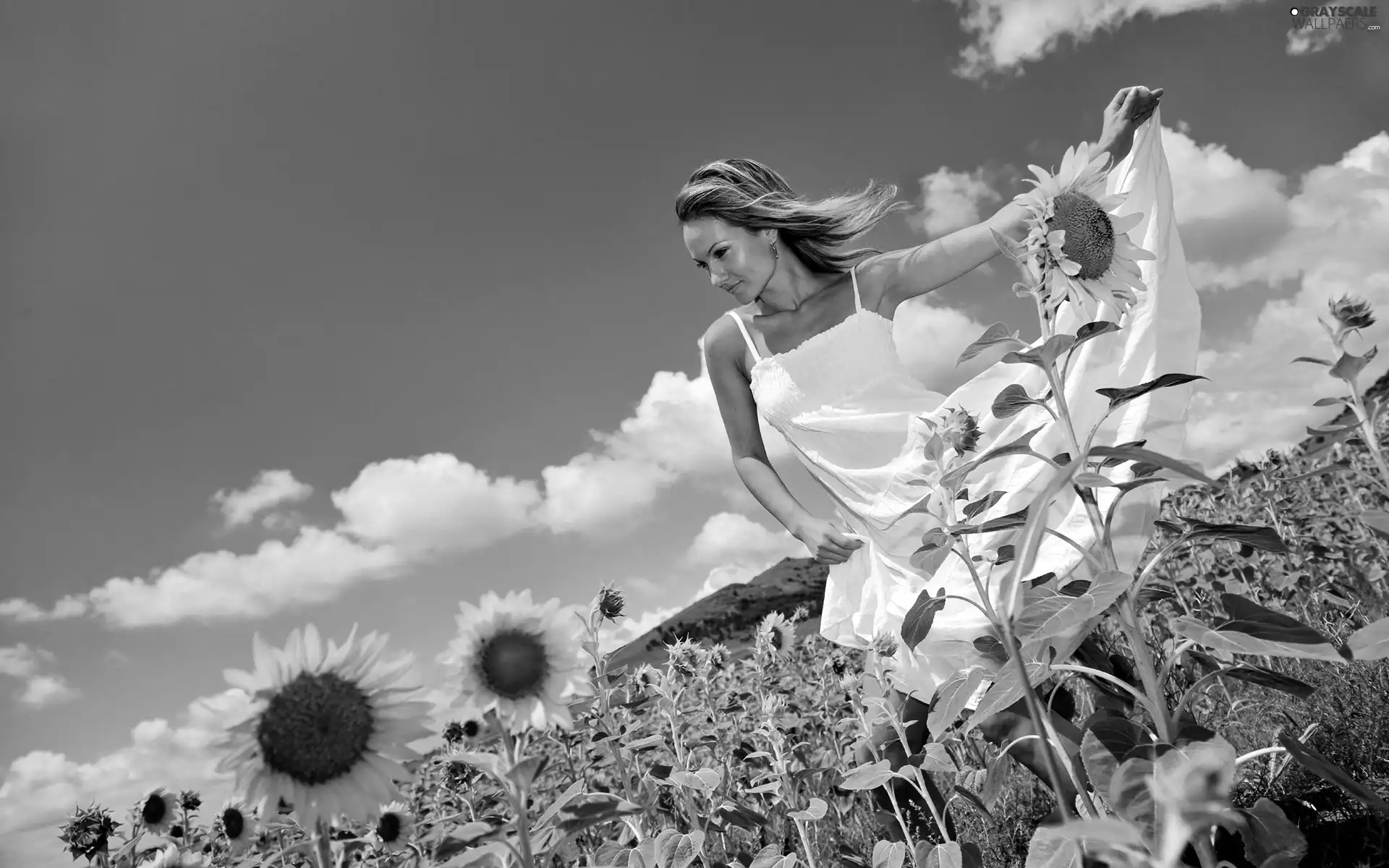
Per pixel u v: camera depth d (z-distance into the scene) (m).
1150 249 2.37
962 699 1.81
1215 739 1.23
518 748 1.24
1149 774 1.17
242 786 1.04
